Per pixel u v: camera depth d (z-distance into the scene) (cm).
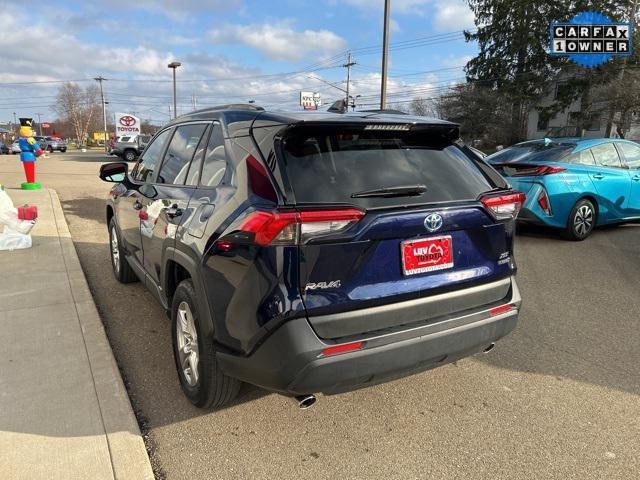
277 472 249
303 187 234
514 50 4166
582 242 751
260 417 296
